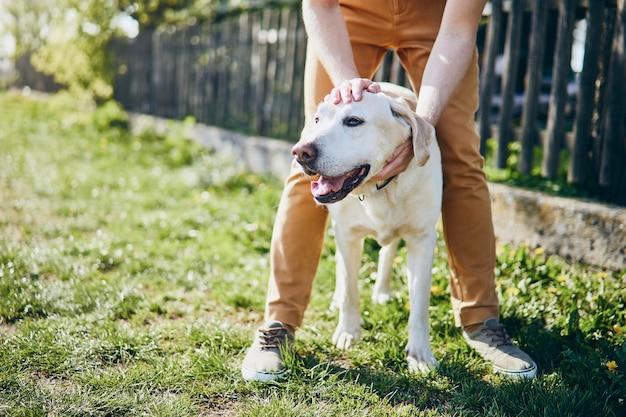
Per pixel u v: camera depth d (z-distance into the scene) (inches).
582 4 146.6
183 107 328.5
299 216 97.6
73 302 111.7
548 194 147.5
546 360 94.4
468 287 99.7
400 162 85.5
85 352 92.8
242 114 279.4
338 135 81.4
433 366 91.2
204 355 92.9
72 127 340.5
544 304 110.9
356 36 99.9
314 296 122.5
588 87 146.6
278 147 228.5
